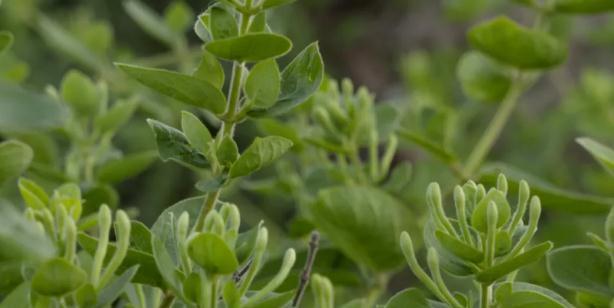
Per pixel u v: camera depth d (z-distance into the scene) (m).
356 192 1.01
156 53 2.66
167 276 0.72
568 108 1.74
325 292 0.81
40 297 0.72
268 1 0.76
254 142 0.75
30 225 0.65
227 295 0.72
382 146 2.20
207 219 0.72
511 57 1.15
